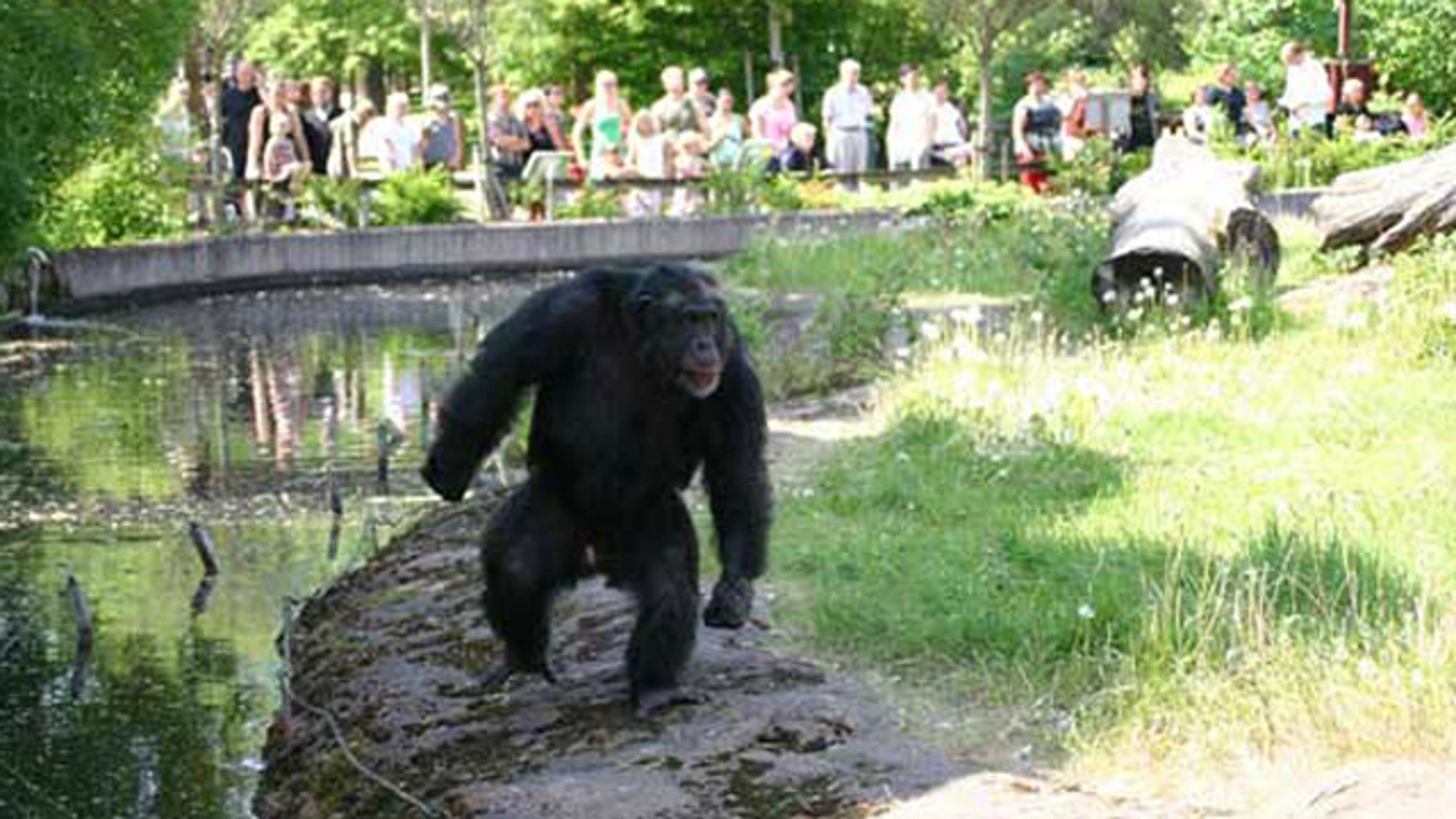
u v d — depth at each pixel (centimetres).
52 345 2464
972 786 750
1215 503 1178
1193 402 1470
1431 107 4766
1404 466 1245
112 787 946
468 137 4816
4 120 2486
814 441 1495
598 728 851
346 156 3647
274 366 2267
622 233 3522
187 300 3050
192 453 1734
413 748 884
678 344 817
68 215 3064
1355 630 885
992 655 918
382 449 1625
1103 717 828
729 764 793
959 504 1212
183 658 1143
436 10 3750
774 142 3922
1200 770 772
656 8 5184
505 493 1381
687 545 870
